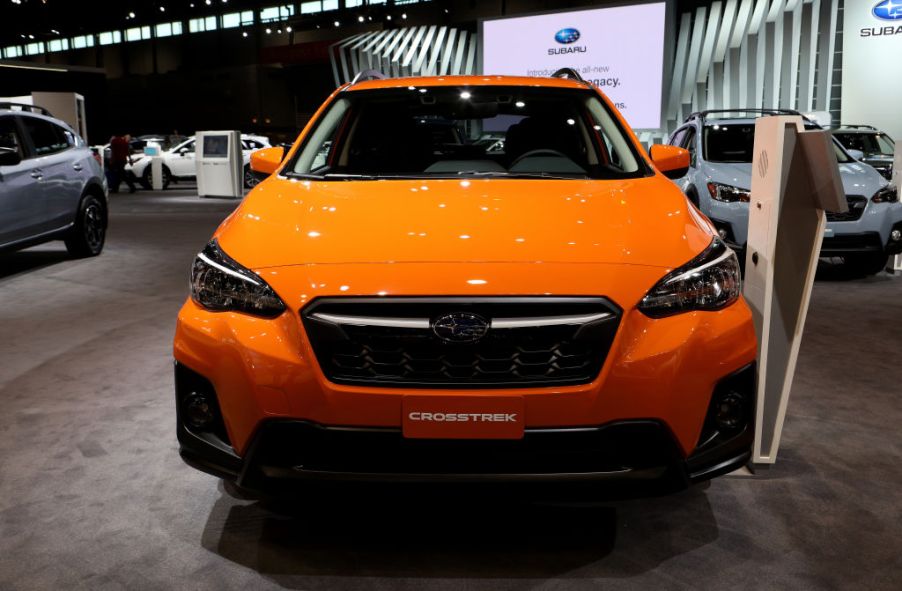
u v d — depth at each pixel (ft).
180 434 6.63
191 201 47.83
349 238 6.47
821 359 12.87
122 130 150.41
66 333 14.66
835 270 22.03
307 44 124.98
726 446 6.31
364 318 5.85
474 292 5.82
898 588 6.19
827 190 7.48
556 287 5.86
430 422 5.80
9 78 75.72
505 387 5.81
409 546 6.90
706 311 6.20
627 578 6.37
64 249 25.98
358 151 10.10
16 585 6.29
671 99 51.44
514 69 50.55
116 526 7.29
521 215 6.86
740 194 19.43
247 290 6.21
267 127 133.28
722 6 52.85
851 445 9.23
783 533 7.11
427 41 58.34
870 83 43.29
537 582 6.31
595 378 5.83
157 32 151.43
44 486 8.14
